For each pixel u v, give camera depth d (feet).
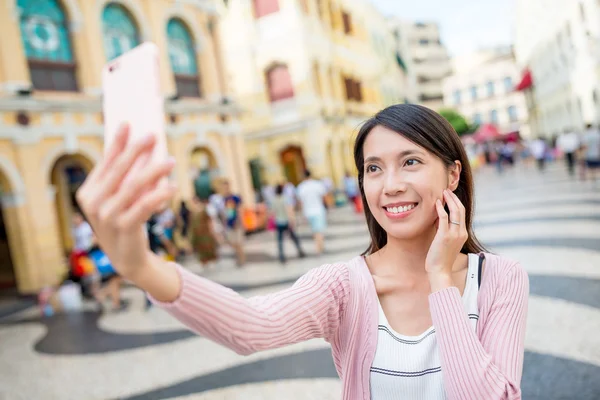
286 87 69.82
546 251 23.81
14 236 34.42
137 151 2.29
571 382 11.11
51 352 20.45
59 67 38.06
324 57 74.28
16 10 34.71
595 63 65.72
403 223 4.36
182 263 39.73
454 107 218.18
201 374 15.21
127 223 2.35
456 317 3.88
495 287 4.42
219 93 53.16
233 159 53.88
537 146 76.54
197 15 51.47
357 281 4.56
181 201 43.62
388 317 4.47
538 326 14.74
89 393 15.19
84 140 38.58
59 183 46.52
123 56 2.68
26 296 34.19
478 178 83.05
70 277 29.43
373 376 4.26
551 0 83.56
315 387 12.89
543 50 97.96
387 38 116.26
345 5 86.99
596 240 24.54
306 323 4.12
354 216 54.29
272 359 15.43
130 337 20.77
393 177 4.33
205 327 3.20
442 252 4.12
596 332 13.53
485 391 3.63
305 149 68.95
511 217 35.53
